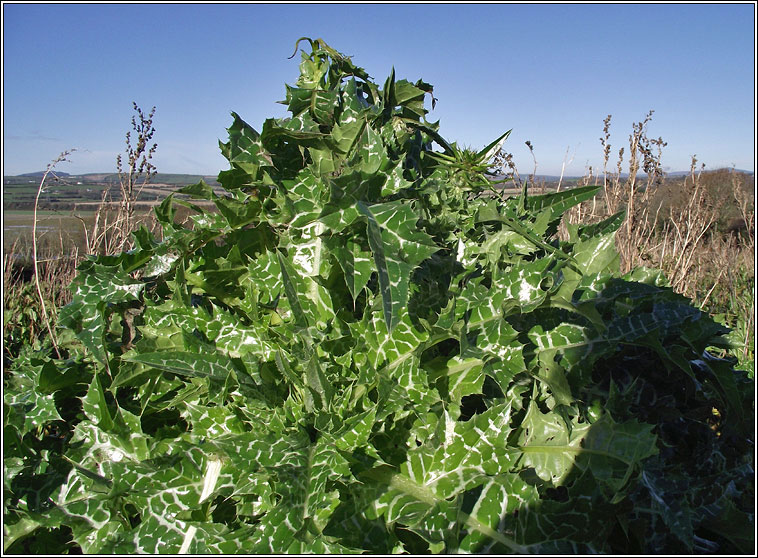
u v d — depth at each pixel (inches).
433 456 53.2
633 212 153.2
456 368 57.8
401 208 50.3
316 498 45.4
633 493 55.1
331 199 50.4
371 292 59.1
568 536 48.9
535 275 58.4
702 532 61.2
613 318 62.9
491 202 70.0
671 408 66.9
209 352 57.7
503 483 51.0
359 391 54.4
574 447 54.4
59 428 70.1
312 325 58.5
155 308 63.1
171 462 53.0
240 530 50.4
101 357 62.4
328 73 71.0
